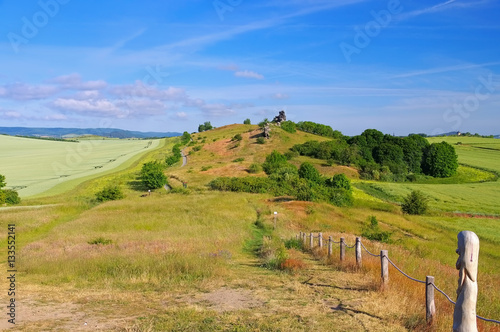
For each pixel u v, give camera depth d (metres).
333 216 35.28
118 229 24.75
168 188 62.28
